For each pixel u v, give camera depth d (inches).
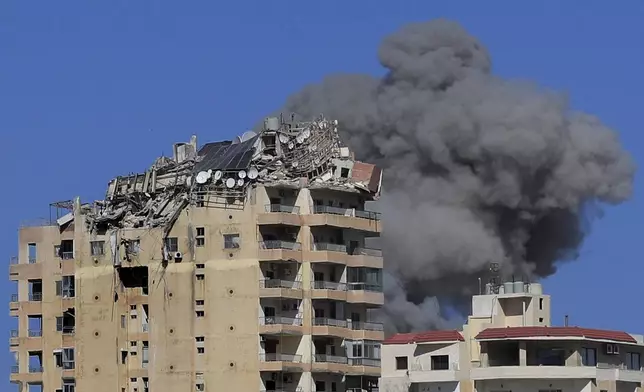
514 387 7160.4
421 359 7332.7
